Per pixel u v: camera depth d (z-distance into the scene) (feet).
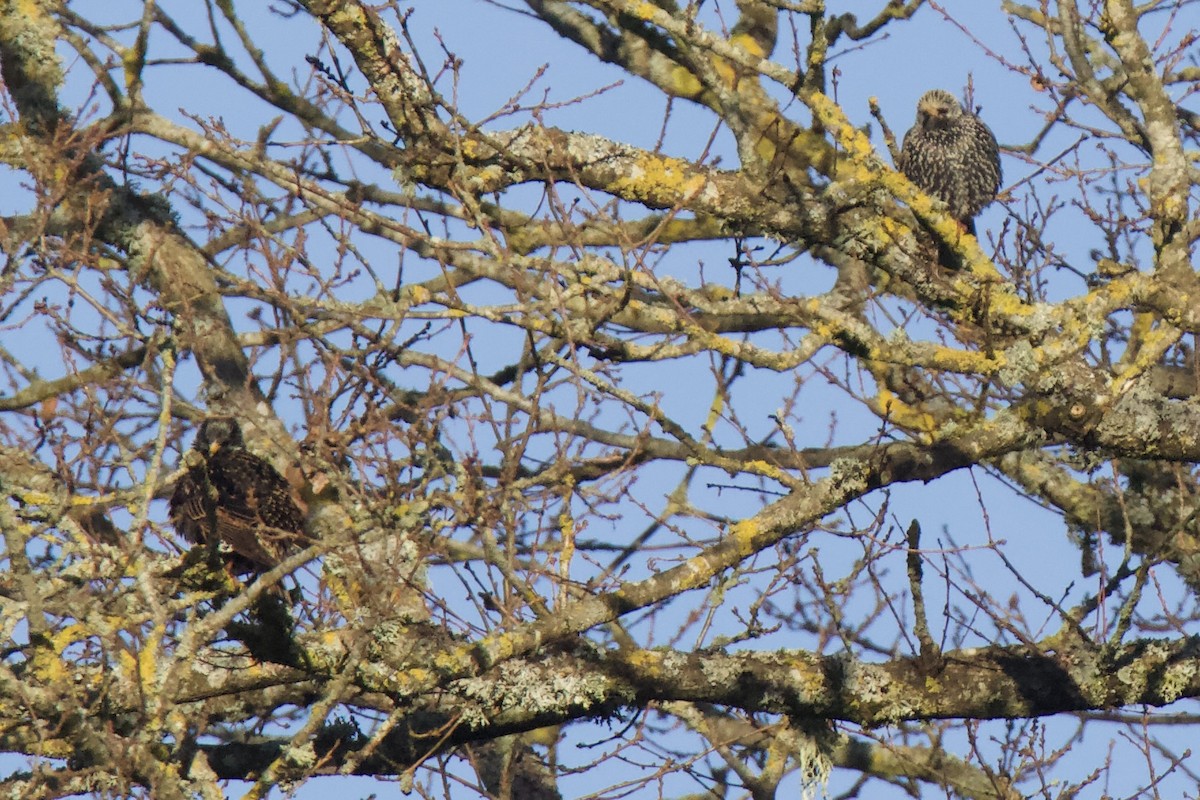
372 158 47.83
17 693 29.99
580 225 38.14
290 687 38.75
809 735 40.34
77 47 41.52
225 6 48.14
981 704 39.34
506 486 34.19
